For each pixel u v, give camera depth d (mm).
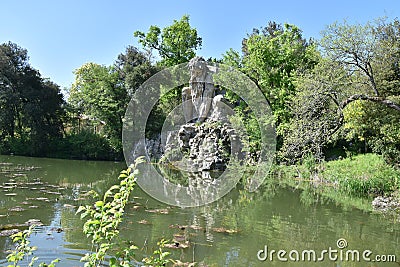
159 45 29422
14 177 17516
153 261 3396
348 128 18547
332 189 16109
